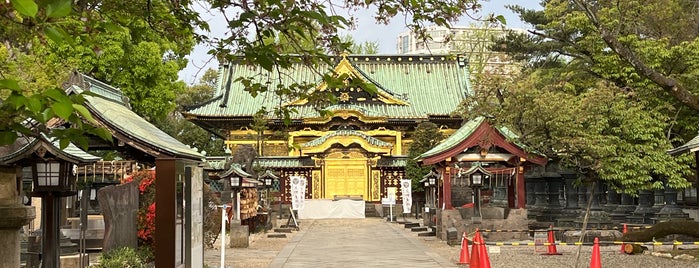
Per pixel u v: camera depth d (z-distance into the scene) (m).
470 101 22.59
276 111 9.16
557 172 34.31
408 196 44.28
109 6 8.07
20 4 3.58
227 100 58.81
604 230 25.77
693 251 21.00
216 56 8.24
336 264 20.14
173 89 48.00
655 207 29.08
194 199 11.79
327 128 58.28
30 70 25.20
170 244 10.58
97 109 10.96
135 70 43.78
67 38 4.62
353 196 53.94
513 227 26.75
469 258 19.86
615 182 27.02
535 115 20.03
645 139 25.47
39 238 15.91
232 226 25.89
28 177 27.52
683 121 28.45
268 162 55.50
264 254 23.34
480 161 27.48
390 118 57.72
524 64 44.91
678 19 33.25
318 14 6.31
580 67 34.69
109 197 17.20
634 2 26.80
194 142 67.25
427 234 32.19
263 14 7.15
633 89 27.02
